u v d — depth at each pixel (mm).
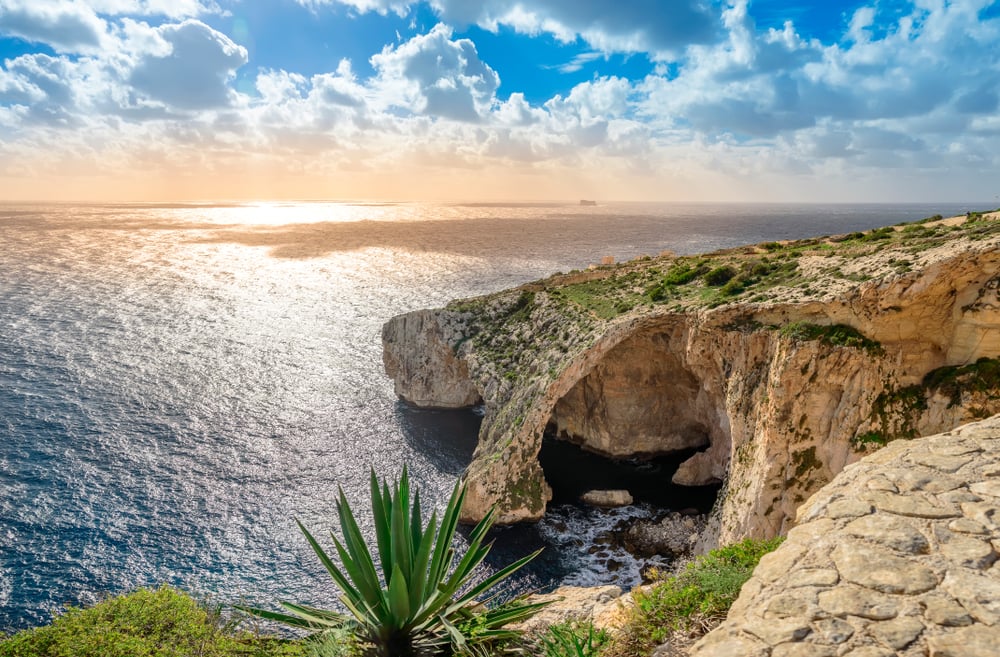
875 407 29562
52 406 61688
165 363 78625
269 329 100625
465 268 184250
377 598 8805
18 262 169125
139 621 11648
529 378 51250
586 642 7859
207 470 49625
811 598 5434
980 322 27797
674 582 8836
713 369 41969
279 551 39094
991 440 7875
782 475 31453
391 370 69375
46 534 39656
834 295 31953
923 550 5848
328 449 54562
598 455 54438
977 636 4703
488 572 36781
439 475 49750
